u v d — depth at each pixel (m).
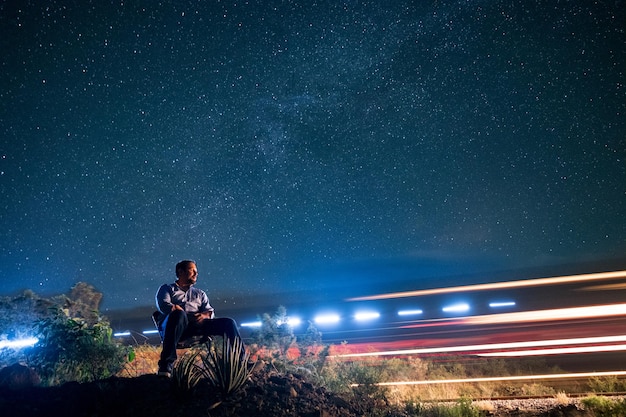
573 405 6.32
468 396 6.84
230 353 5.47
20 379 5.55
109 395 5.26
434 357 11.23
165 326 5.71
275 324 7.57
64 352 6.15
